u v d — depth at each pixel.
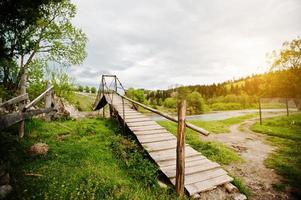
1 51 5.45
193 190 4.77
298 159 7.44
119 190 4.45
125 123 9.51
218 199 4.73
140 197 4.30
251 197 4.97
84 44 16.23
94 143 7.26
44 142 6.59
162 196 4.48
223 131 12.80
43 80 14.98
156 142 7.43
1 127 3.71
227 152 8.09
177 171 4.66
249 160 7.48
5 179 3.76
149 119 10.43
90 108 29.58
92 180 4.56
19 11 4.94
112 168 5.51
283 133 11.61
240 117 21.69
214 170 5.78
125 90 15.82
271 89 31.28
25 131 7.17
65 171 4.83
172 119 5.20
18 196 3.54
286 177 6.04
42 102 13.27
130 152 6.93
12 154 5.03
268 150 8.73
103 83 15.69
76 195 3.92
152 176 5.36
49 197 3.70
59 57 15.71
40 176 4.42
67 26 15.17
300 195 5.07
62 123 9.65
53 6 13.66
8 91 10.33
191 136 10.15
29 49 6.39
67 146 6.58
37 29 13.37
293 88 28.86
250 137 11.27
